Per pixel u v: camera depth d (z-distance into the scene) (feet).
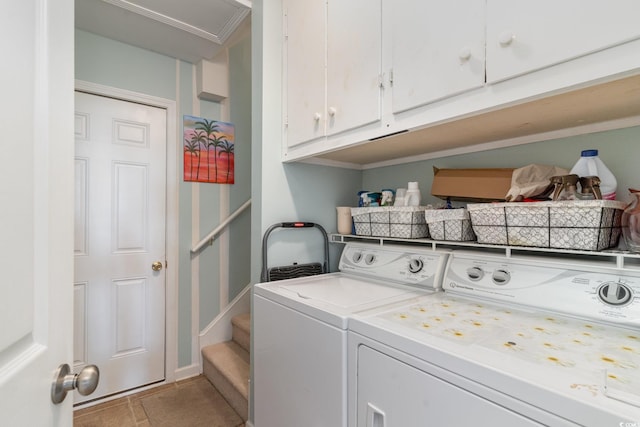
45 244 1.70
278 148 5.30
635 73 2.06
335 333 2.98
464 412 2.00
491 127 3.54
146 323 7.05
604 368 1.88
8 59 1.38
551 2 2.33
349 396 2.84
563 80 2.31
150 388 6.99
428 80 3.16
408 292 3.93
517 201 3.43
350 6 4.05
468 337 2.39
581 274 2.87
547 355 2.07
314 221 5.74
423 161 5.25
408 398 2.34
